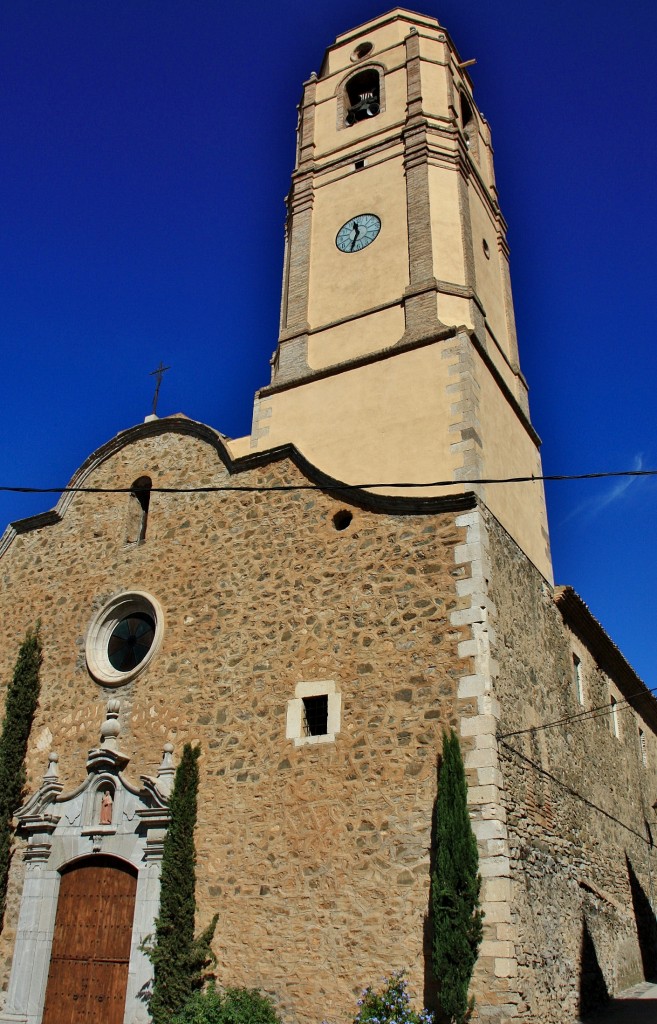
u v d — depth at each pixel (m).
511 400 18.42
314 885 12.30
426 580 13.46
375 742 12.73
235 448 17.84
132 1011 12.61
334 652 13.73
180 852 13.20
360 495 14.66
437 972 10.68
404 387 16.42
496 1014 10.43
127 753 14.89
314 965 11.84
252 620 14.84
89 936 13.74
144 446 18.12
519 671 14.05
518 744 13.08
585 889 15.30
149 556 16.72
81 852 14.30
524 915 11.59
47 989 13.70
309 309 18.98
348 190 20.14
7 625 17.89
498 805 11.59
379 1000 10.81
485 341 17.94
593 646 20.36
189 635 15.38
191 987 12.36
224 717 14.27
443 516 13.85
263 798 13.28
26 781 15.85
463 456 15.09
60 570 17.80
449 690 12.53
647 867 21.59
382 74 21.44
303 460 15.69
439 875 11.14
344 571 14.29
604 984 15.15
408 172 19.31
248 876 12.86
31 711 16.39
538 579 16.86
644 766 24.22
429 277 17.56
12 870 15.03
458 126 20.53
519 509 17.12
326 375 17.58
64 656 16.73
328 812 12.64
